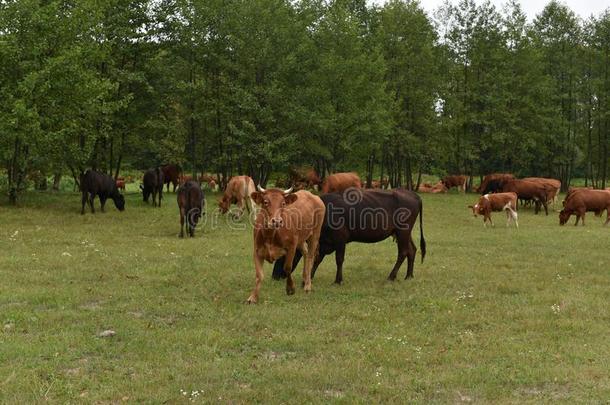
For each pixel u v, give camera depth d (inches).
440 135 1755.7
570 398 232.8
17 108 816.3
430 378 252.4
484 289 446.6
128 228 763.4
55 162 1027.9
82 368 257.6
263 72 1397.6
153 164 1948.8
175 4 1282.0
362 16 1847.9
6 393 225.1
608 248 687.1
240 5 1369.3
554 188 1213.7
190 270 488.4
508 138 1803.6
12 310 343.6
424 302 395.9
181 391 232.2
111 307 364.5
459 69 1847.9
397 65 1713.8
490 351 291.3
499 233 836.0
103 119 1081.4
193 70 1373.0
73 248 578.9
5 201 968.3
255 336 312.0
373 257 592.4
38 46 890.7
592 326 340.8
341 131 1475.1
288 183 1627.7
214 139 1464.1
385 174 2417.6
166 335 305.6
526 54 1855.3
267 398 227.3
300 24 1434.5
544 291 438.6
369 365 268.4
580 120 1991.9
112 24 1149.1
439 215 1096.8
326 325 335.3
